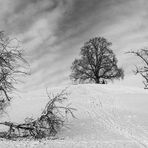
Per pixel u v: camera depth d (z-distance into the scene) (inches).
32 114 1374.3
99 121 1167.6
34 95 1829.5
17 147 713.0
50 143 776.3
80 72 2466.8
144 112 1258.6
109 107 1373.0
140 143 847.7
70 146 749.3
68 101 1539.1
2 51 960.9
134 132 1011.3
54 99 1070.4
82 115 1262.3
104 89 1813.5
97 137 975.6
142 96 1550.2
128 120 1157.1
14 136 1003.9
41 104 1566.2
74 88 1876.2
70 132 1064.8
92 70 2469.2
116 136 974.4
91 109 1357.0
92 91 1759.4
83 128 1096.2
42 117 1010.1
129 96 1571.1
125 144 804.6
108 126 1098.7
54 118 1021.8
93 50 2479.1
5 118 1334.9
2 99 1016.2
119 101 1482.5
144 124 1101.7
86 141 843.4
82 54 2488.9
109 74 2476.6
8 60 960.3
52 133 1015.6
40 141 837.8
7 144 740.7
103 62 2460.6
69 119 1213.1
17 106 1568.7
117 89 1836.9
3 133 1009.5
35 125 999.6
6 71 963.3
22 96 1829.5
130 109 1318.9
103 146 765.3
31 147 719.7
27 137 991.6
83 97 1614.2
